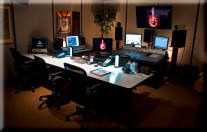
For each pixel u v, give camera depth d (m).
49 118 3.71
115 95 3.80
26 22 5.39
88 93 3.32
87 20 7.02
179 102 4.48
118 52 5.79
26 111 3.94
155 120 3.72
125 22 6.80
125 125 3.54
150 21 6.11
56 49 5.56
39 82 5.20
